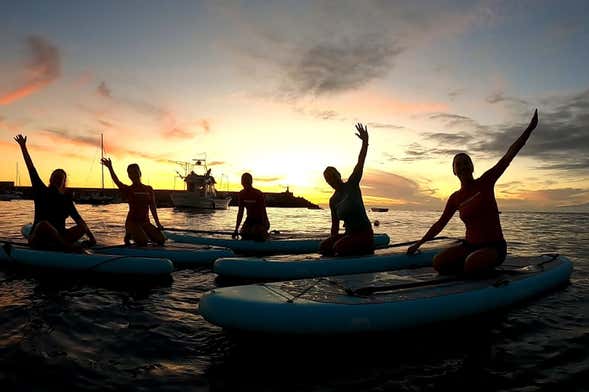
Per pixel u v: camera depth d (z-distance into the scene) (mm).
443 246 7438
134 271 6105
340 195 6828
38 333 3729
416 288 4270
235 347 3543
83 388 2756
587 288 5730
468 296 4129
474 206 4844
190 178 48719
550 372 3113
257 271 5949
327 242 7137
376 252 6887
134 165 7750
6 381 2811
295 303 3529
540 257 6398
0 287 5367
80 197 63594
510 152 4766
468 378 3006
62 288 5410
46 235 6336
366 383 2920
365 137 6027
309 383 2914
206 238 9125
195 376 2988
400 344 3646
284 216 38031
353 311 3510
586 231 19234
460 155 4969
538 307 4766
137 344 3566
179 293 5379
